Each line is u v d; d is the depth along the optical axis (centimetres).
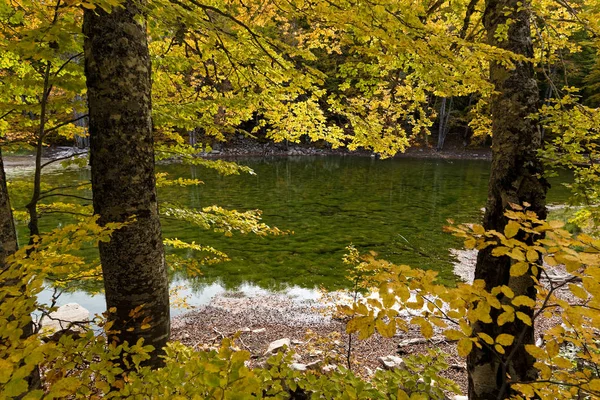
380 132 455
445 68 304
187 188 2325
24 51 206
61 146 3562
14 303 165
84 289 927
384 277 170
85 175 2503
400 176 2930
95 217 223
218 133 537
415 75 475
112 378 176
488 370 312
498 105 332
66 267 193
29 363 128
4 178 284
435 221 1617
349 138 509
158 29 310
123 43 306
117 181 318
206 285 1003
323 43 471
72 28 211
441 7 501
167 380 170
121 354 326
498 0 333
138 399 166
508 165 320
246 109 517
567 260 133
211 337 745
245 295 948
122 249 325
